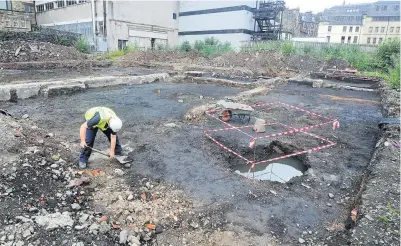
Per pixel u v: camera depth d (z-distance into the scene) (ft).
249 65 57.93
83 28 86.63
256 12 93.25
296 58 59.26
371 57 59.16
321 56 63.05
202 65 60.44
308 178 14.43
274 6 91.40
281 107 28.99
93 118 13.02
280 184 13.82
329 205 12.11
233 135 19.89
